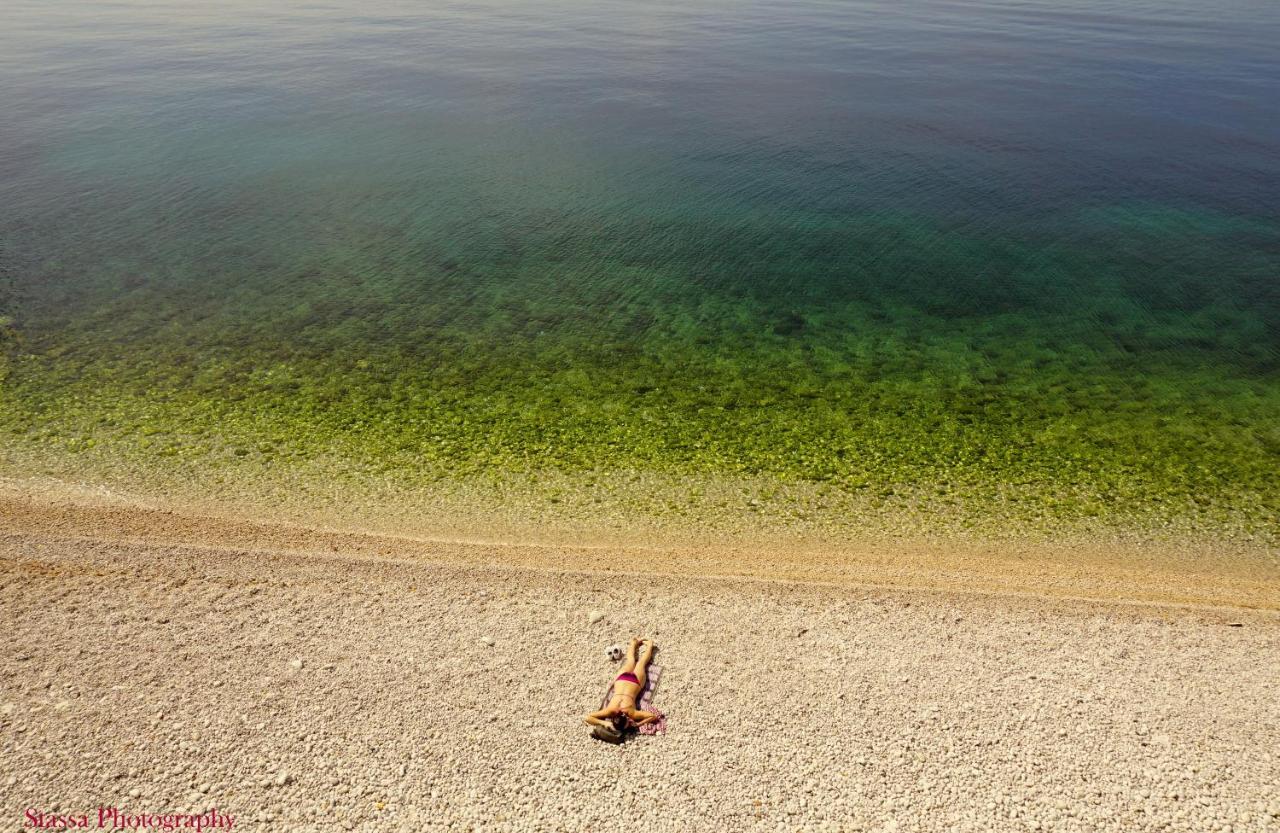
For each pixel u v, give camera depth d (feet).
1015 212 120.78
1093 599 49.83
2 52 205.77
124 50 212.43
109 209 114.83
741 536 57.47
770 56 218.79
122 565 50.75
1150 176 133.80
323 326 86.38
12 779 36.83
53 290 91.25
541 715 41.27
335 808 36.17
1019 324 90.58
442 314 89.97
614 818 36.09
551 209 119.55
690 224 115.55
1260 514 59.93
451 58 212.23
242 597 48.70
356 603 48.60
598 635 46.60
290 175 129.90
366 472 63.77
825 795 37.17
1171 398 75.97
